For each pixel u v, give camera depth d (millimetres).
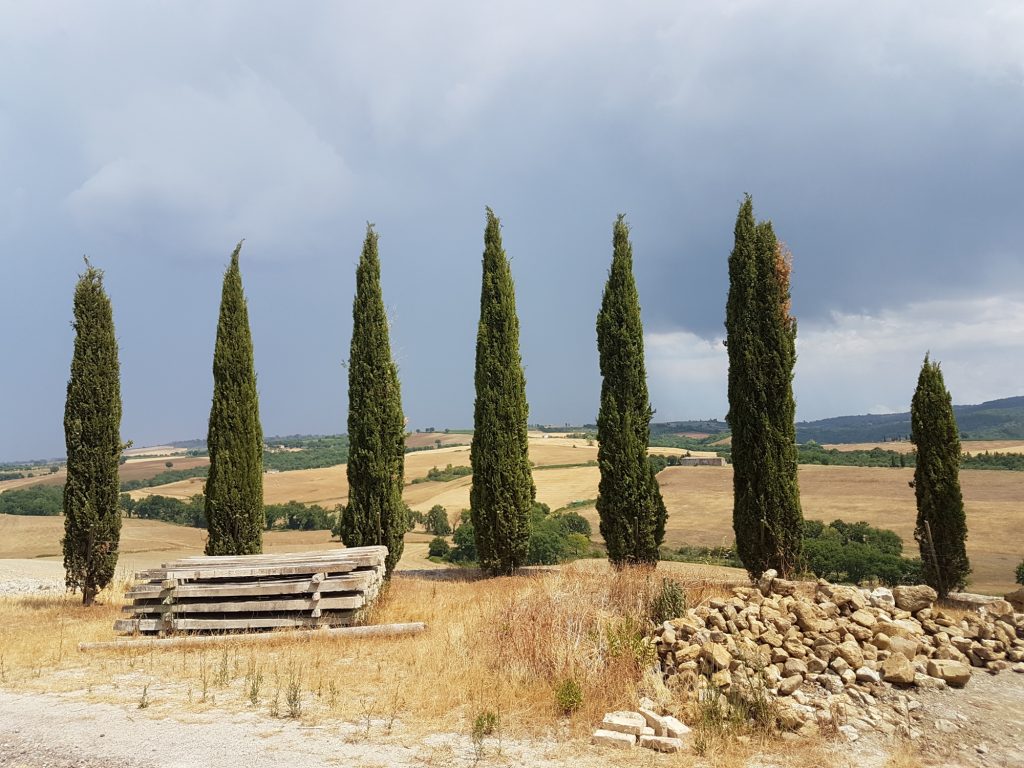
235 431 17516
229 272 18156
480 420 19984
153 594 11922
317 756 6008
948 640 8859
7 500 76375
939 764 6219
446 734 6707
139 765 5742
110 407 17297
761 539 15672
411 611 12688
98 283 17562
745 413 16234
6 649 10625
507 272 20625
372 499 18172
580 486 65312
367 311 18969
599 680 7938
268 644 10797
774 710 7086
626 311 19250
